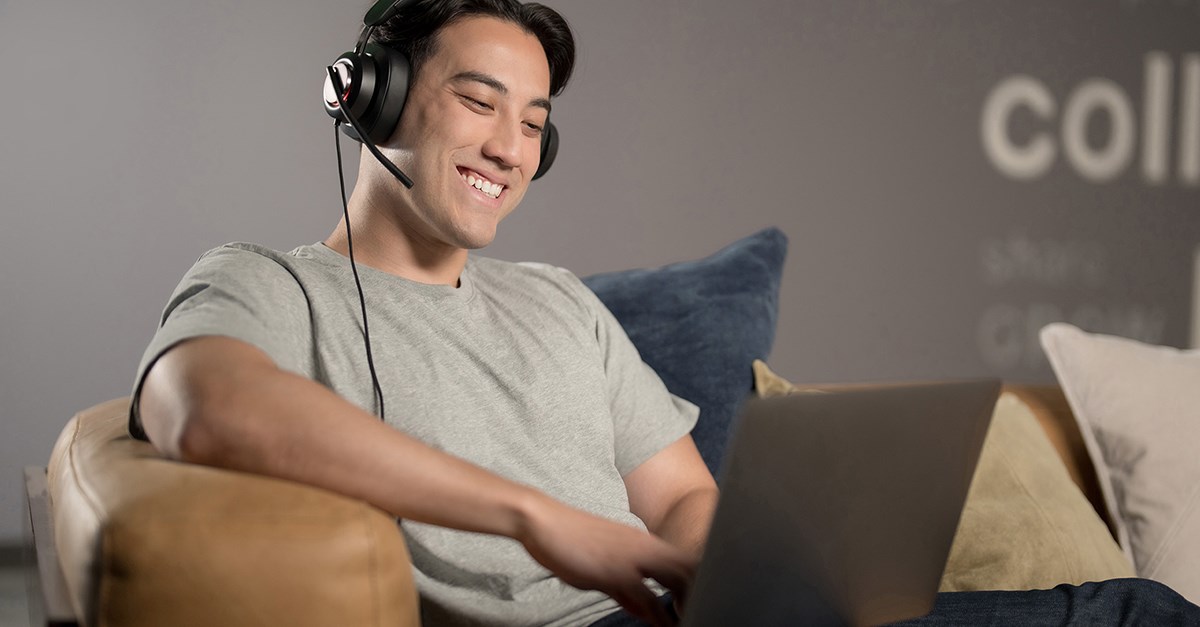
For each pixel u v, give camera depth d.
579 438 1.19
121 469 0.80
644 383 1.35
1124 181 3.58
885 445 0.83
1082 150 3.54
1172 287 3.63
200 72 2.87
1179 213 3.63
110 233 2.84
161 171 2.86
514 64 1.19
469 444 1.11
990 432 1.53
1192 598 1.51
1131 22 3.56
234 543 0.70
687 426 1.36
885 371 3.41
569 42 1.30
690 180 3.24
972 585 1.33
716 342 1.55
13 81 2.76
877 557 0.89
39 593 0.86
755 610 0.80
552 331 1.25
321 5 2.94
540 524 0.81
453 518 0.82
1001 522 1.39
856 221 3.37
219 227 2.91
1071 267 3.55
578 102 3.13
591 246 3.17
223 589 0.69
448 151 1.17
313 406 0.80
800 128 3.32
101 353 2.85
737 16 3.25
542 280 1.34
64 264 2.82
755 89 3.28
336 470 0.79
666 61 3.20
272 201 2.94
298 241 2.96
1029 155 3.50
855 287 3.38
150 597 0.69
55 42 2.78
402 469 0.80
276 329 0.97
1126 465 1.60
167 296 2.88
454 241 1.19
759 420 0.71
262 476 0.78
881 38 3.37
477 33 1.18
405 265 1.21
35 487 1.21
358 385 1.07
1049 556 1.36
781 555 0.79
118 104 2.83
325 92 1.19
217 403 0.79
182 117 2.87
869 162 3.38
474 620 1.05
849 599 0.88
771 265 1.69
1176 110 3.61
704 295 1.59
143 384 0.87
